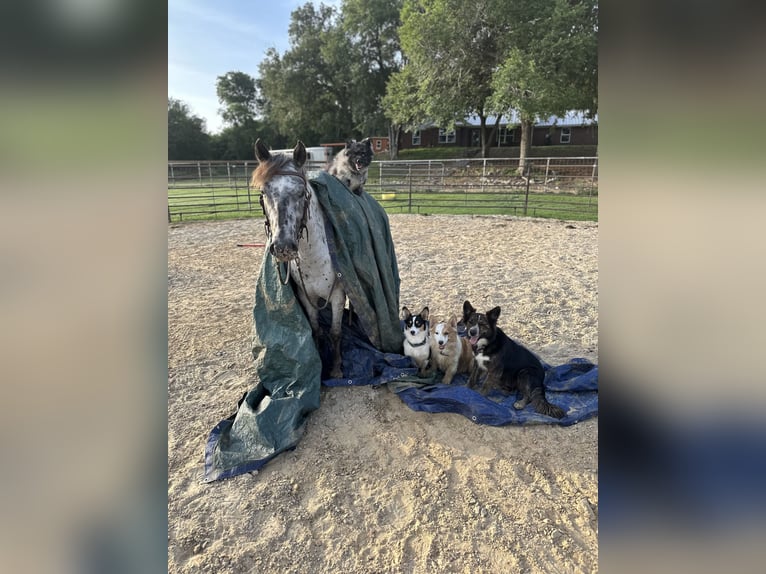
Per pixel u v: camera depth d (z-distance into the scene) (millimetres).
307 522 2783
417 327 4230
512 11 23641
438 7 25406
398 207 17438
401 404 3988
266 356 3820
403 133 43469
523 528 2701
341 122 44531
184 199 19891
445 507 2875
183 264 9227
